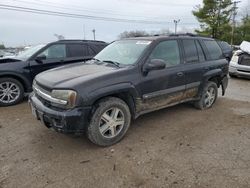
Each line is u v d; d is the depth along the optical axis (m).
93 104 3.54
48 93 3.51
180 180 2.95
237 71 10.18
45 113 3.47
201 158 3.44
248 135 4.22
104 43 7.58
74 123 3.34
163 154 3.54
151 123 4.71
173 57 4.64
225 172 3.11
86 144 3.84
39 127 4.49
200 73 5.10
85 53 7.05
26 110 5.48
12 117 5.02
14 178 2.98
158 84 4.28
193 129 4.45
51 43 6.52
